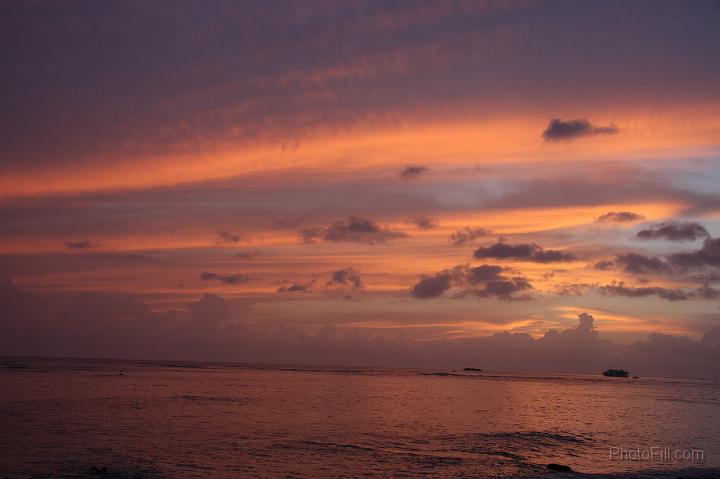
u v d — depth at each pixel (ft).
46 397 240.12
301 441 145.28
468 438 157.58
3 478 100.89
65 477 102.12
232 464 116.16
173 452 126.52
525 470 115.85
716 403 335.26
